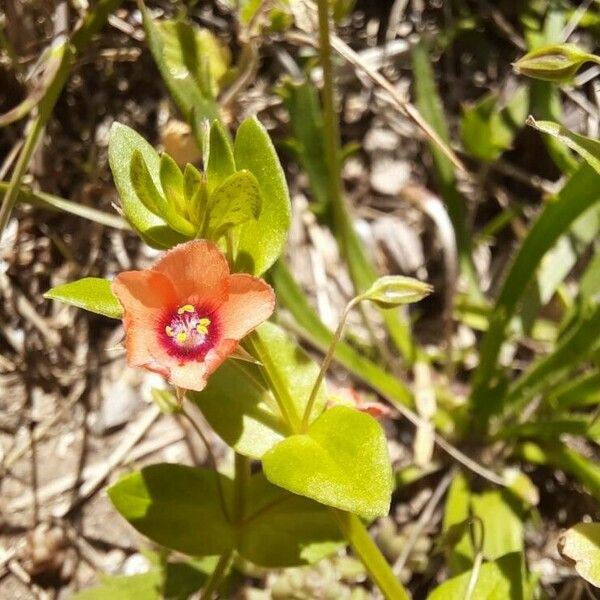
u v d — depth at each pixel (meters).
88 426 0.09
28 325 0.09
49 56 0.08
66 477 0.09
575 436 0.09
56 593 0.08
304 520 0.07
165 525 0.07
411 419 0.09
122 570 0.09
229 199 0.05
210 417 0.06
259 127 0.06
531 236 0.08
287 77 0.09
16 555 0.09
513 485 0.09
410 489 0.09
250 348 0.06
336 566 0.08
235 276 0.05
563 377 0.09
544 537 0.09
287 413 0.06
